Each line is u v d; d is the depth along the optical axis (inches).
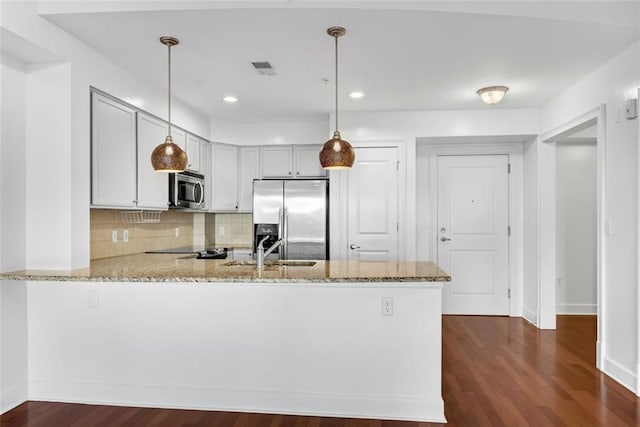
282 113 184.1
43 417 99.5
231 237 219.0
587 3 96.8
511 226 198.1
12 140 104.9
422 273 99.9
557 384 118.2
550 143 173.8
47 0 96.2
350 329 100.7
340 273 100.0
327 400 101.3
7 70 103.2
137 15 96.3
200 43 110.8
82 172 111.7
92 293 107.2
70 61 106.9
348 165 102.3
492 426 95.5
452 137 180.9
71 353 108.0
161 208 151.8
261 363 103.3
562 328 176.4
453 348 150.3
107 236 142.4
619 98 117.6
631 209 112.7
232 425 96.1
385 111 180.2
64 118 107.3
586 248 201.0
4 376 102.6
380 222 182.9
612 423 96.6
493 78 137.8
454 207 202.1
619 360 119.3
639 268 109.4
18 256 106.8
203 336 104.7
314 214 184.2
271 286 102.6
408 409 99.5
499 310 199.8
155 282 104.4
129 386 106.3
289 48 113.7
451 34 104.9
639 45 108.7
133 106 134.6
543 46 112.3
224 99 162.6
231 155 202.4
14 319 105.3
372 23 99.2
